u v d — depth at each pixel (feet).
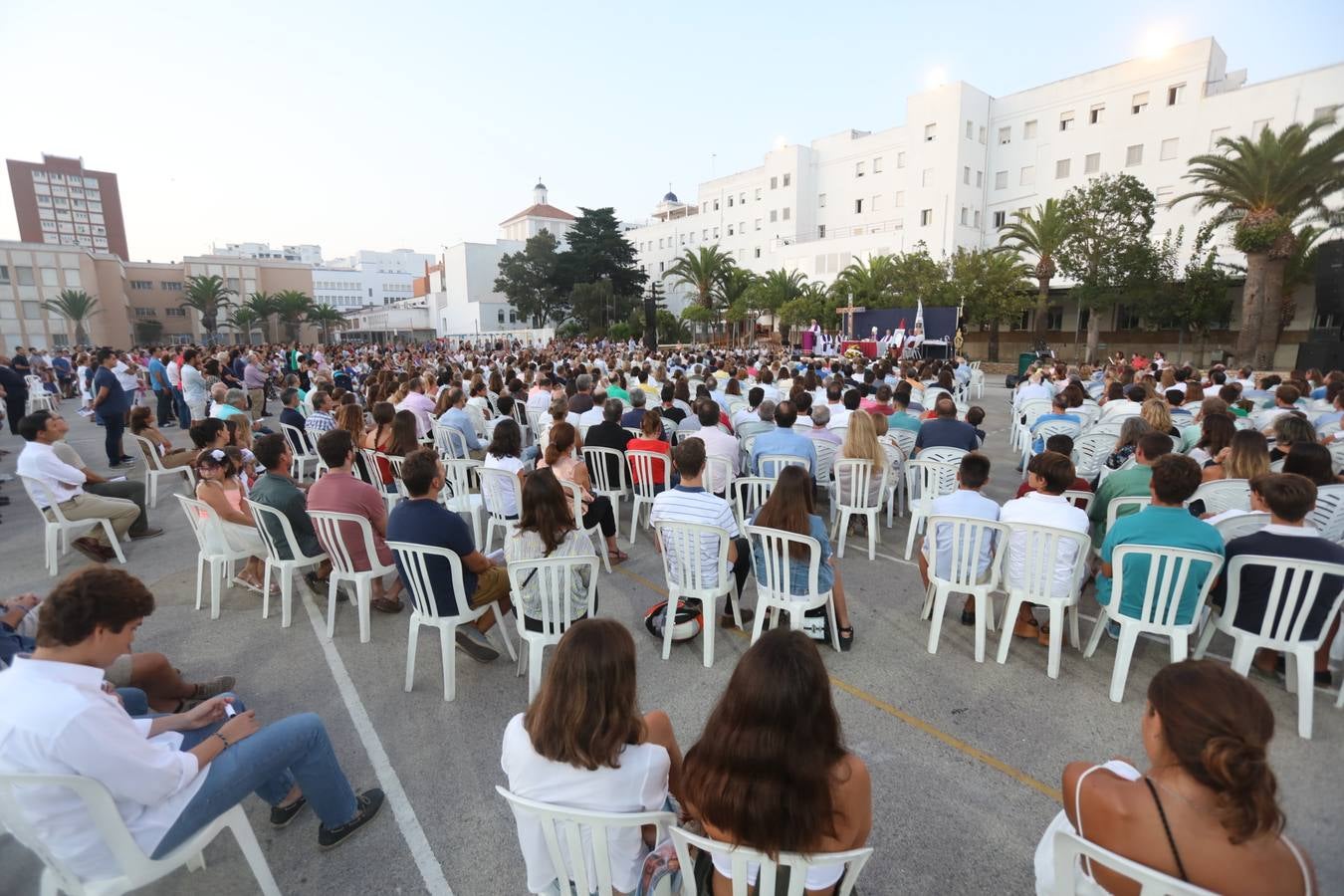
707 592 11.93
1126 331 102.06
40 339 183.11
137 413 22.89
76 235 412.36
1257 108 97.19
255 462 20.76
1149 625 10.35
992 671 11.73
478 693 11.42
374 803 8.60
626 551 18.44
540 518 10.64
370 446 20.79
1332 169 63.77
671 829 5.33
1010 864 7.64
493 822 8.50
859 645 12.75
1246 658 10.00
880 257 115.55
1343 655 10.75
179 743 7.34
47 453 16.78
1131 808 4.65
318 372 52.16
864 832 5.42
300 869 7.78
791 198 158.92
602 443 19.24
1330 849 7.66
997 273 93.97
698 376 44.09
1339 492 12.16
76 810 5.77
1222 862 4.28
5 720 5.60
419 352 113.29
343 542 12.73
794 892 4.99
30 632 9.57
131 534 19.62
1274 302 68.90
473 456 25.82
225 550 14.34
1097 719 10.25
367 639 13.19
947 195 125.90
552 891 5.90
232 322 226.79
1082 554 11.13
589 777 5.45
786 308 117.19
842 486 17.52
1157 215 107.86
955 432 19.19
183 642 13.29
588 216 183.01
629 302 177.17
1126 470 13.76
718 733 5.10
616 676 5.41
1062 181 119.85
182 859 6.32
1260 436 13.43
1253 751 4.15
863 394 31.94
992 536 12.10
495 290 194.80
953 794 8.74
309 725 7.63
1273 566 9.51
